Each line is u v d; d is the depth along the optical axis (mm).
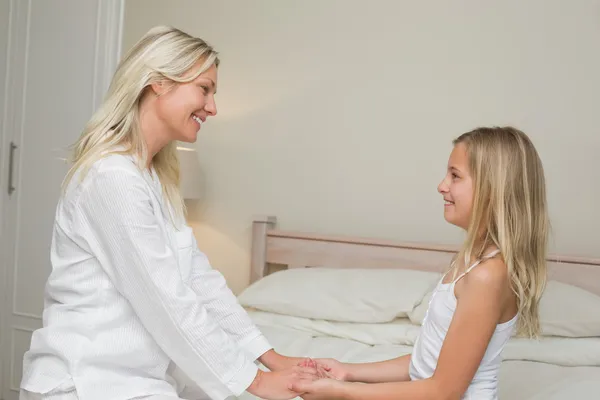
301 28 3285
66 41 2840
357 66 3184
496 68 2957
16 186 2896
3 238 2914
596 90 2814
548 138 2881
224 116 3424
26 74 2900
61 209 1441
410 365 1504
